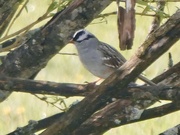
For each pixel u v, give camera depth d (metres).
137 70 6.62
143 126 16.94
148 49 6.50
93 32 25.08
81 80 21.48
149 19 24.16
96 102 6.86
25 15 23.30
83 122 7.16
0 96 8.49
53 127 7.07
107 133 16.80
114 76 6.71
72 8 8.19
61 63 22.31
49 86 7.05
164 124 17.12
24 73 8.42
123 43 5.75
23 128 7.99
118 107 7.55
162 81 7.76
